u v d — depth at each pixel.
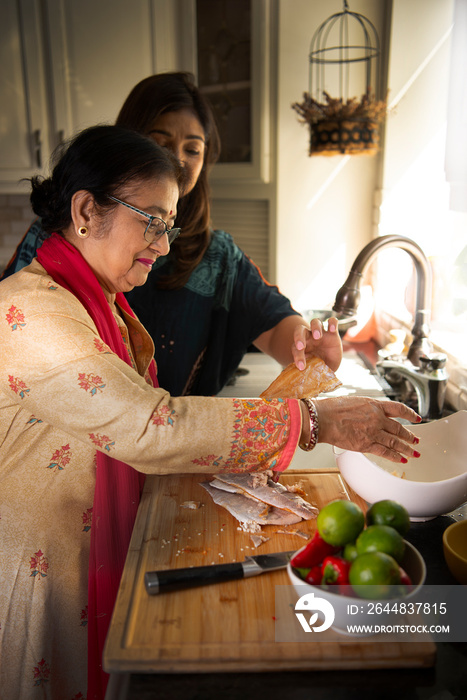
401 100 1.99
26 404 0.86
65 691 1.03
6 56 2.43
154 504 0.96
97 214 0.90
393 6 1.92
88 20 2.38
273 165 2.32
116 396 0.81
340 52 2.17
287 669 0.65
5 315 0.86
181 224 1.43
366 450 0.88
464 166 1.44
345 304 1.36
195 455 0.83
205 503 0.97
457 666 0.66
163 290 1.47
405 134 2.03
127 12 2.37
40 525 0.97
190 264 1.46
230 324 1.55
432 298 1.72
